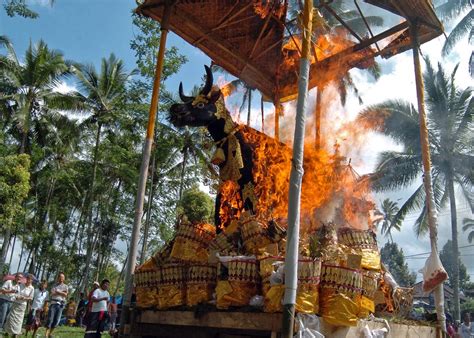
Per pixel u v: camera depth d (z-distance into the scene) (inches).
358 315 199.3
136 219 249.3
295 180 189.3
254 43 335.0
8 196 981.8
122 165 1320.1
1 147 1138.7
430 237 262.2
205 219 270.2
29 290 545.6
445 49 1026.1
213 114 271.0
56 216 1638.8
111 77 1427.2
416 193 1130.7
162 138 1209.4
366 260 231.3
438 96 1052.5
